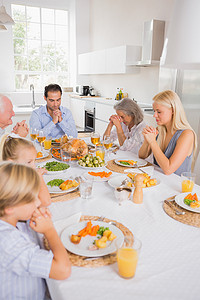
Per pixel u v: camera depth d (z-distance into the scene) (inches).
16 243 28.5
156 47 141.6
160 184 55.7
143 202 47.5
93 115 208.7
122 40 195.0
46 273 28.0
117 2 195.2
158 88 150.3
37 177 29.9
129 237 31.6
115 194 47.0
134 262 28.5
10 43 236.8
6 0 227.0
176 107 66.4
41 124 102.7
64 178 56.5
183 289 27.8
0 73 239.1
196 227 39.5
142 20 167.6
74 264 30.8
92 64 221.0
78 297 26.6
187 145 63.0
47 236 31.5
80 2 240.4
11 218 30.1
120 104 91.4
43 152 76.2
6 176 27.9
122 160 70.7
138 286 28.1
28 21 241.8
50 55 259.3
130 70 172.4
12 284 30.5
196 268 31.0
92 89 246.4
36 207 31.0
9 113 66.6
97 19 231.6
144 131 62.6
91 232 36.2
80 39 249.9
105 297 26.6
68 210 44.2
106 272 30.0
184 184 51.1
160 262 31.8
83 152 71.4
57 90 96.1
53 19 251.9
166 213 43.4
